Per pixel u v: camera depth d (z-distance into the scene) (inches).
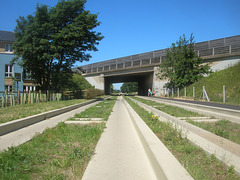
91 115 413.4
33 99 631.2
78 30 818.8
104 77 2145.7
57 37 755.4
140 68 1717.5
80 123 321.1
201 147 165.8
